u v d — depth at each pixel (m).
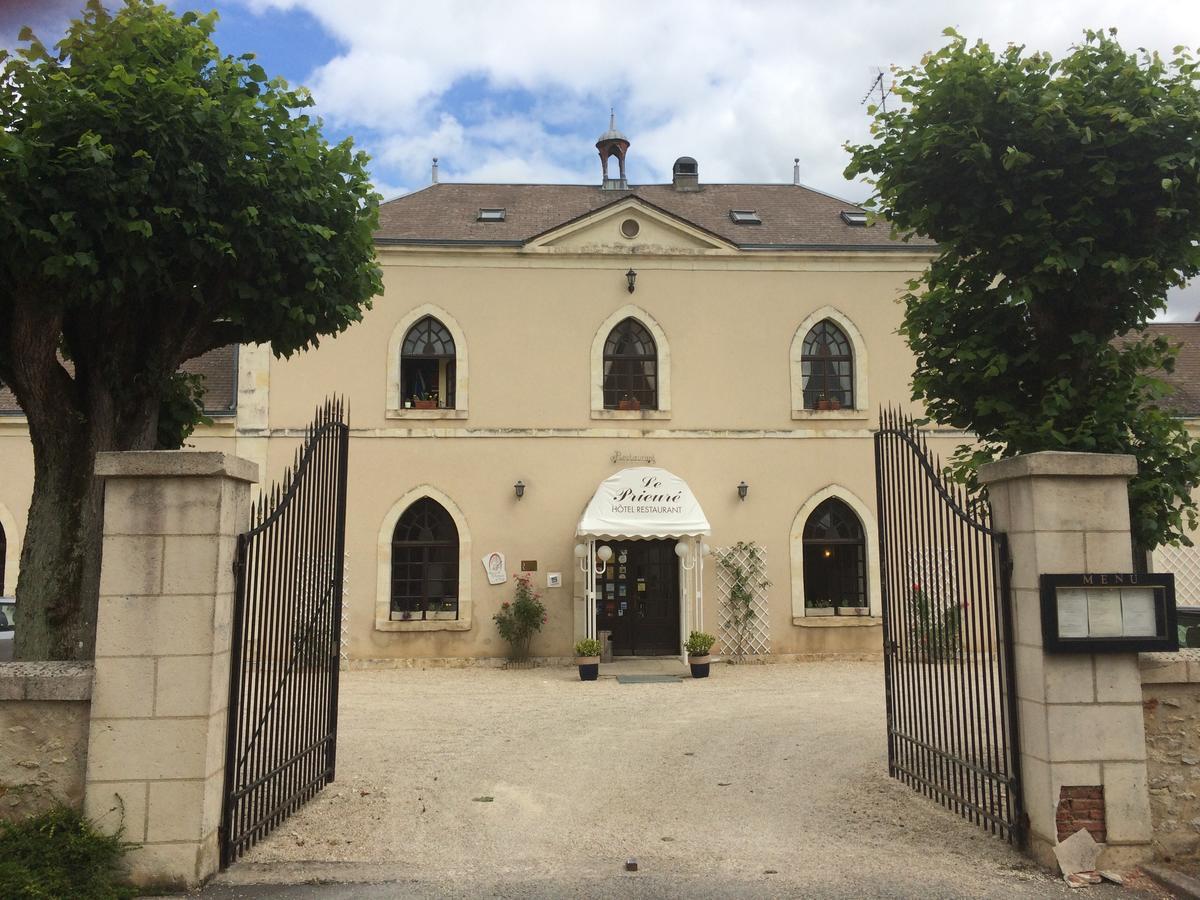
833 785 8.06
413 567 17.20
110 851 5.43
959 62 7.36
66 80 6.11
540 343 17.66
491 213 19.81
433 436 17.27
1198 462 6.97
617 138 23.00
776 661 17.27
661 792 7.93
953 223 7.73
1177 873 5.66
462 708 12.30
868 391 17.97
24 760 5.62
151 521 5.77
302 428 17.08
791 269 18.16
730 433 17.69
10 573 16.70
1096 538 5.95
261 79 7.23
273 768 6.75
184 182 6.38
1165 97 6.98
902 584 8.30
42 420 6.89
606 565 17.59
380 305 17.45
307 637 7.53
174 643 5.68
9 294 6.57
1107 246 7.22
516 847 6.48
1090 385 7.39
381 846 6.46
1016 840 6.19
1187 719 6.03
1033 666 6.00
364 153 7.89
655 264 17.97
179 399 8.26
